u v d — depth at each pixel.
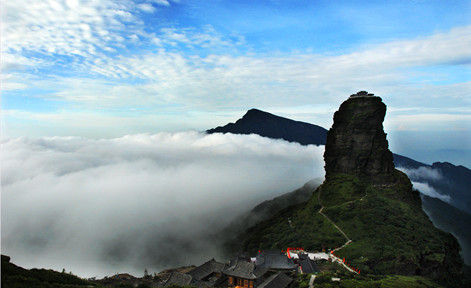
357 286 92.56
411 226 148.50
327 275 101.69
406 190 182.25
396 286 96.06
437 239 143.62
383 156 185.12
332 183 183.50
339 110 197.88
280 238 168.50
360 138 185.62
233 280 108.44
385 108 189.38
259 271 107.62
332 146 197.12
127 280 125.44
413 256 123.69
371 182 181.62
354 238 139.88
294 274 107.69
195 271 117.38
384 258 122.81
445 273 128.62
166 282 109.56
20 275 72.75
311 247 140.88
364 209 157.50
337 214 160.75
